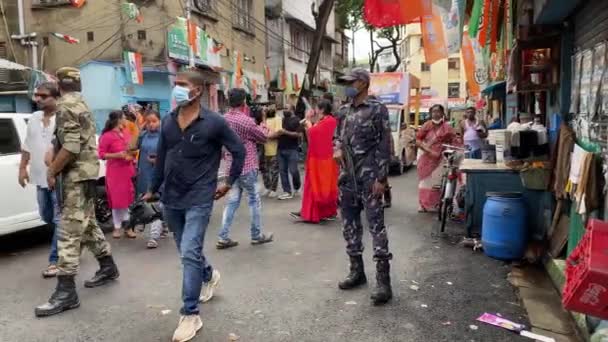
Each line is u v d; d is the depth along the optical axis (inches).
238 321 169.2
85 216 184.4
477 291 196.1
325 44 1432.1
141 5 628.4
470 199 262.8
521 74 247.9
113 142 277.3
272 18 1013.2
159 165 168.4
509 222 228.2
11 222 253.4
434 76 1959.9
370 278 210.2
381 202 184.5
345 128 188.2
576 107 212.2
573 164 194.9
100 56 633.6
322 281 207.5
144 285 204.5
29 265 236.4
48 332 162.4
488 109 753.6
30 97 581.0
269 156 424.8
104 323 168.7
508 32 297.7
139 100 641.0
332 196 320.5
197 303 160.1
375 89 681.0
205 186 161.6
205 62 677.3
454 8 322.0
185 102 156.7
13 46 643.5
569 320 168.7
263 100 923.4
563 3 199.3
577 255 137.1
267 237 272.2
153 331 162.7
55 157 179.9
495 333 160.1
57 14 633.6
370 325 165.9
